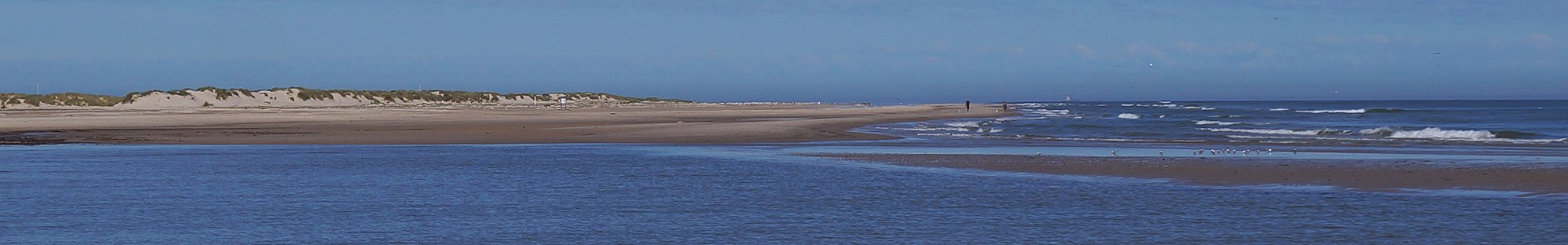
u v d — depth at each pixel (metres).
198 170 20.44
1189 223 11.64
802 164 21.42
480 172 19.59
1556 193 14.10
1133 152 25.39
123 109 110.44
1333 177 16.83
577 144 31.91
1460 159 21.12
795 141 33.50
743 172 19.34
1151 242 10.39
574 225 11.73
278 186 16.58
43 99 138.38
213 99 143.25
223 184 17.03
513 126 48.00
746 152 26.25
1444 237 10.47
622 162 22.56
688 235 11.01
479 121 56.38
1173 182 16.47
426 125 49.56
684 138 34.66
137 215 12.65
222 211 13.06
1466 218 11.87
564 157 24.45
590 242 10.57
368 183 17.14
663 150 27.75
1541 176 16.09
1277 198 14.05
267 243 10.52
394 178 18.16
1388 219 11.80
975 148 28.17
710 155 25.22
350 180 17.83
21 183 17.16
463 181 17.41
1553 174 16.27
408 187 16.38
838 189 15.69
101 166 21.38
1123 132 41.41
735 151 27.11
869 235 10.95
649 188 16.11
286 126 48.72
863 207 13.37
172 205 13.75
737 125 44.31
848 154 24.91
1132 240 10.54
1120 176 17.69
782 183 16.86
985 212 12.73
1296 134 38.94
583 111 95.62
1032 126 49.16
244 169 20.66
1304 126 50.28
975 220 12.02
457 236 10.99
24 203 13.93
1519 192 14.35
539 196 14.94
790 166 20.73
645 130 39.50
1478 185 15.18
